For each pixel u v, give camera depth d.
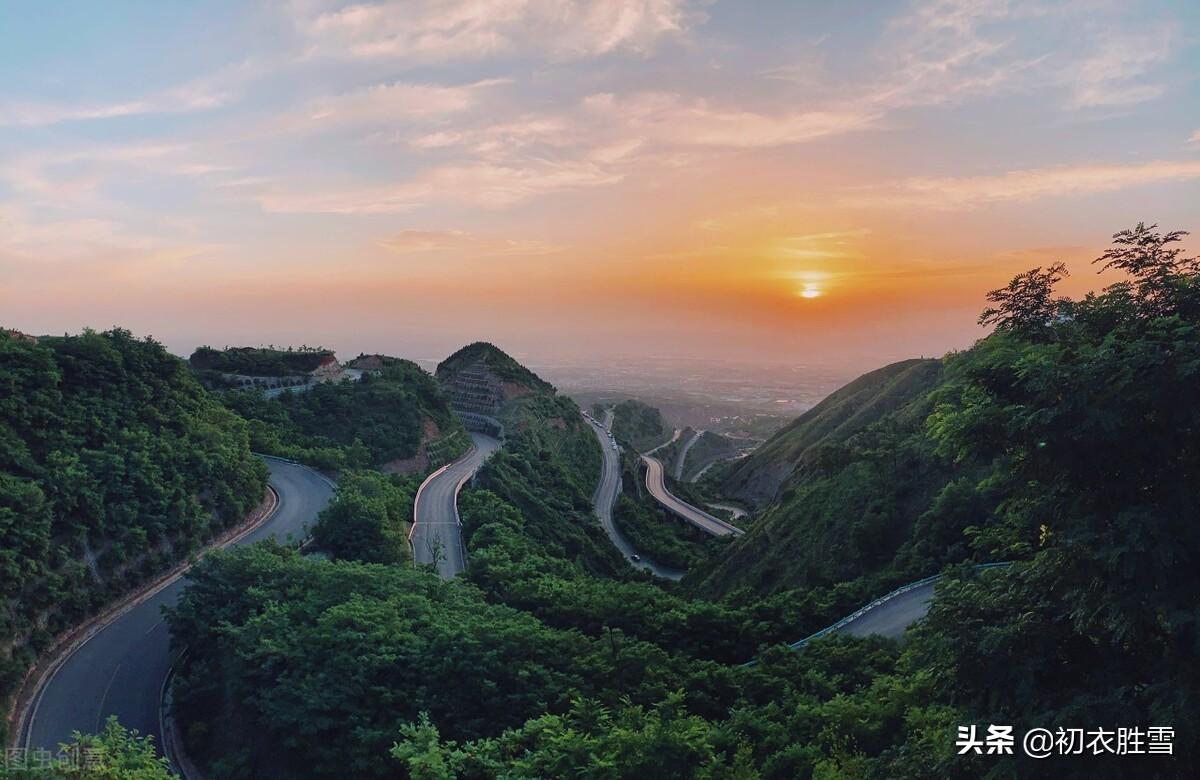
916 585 45.62
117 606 44.72
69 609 41.25
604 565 79.69
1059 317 16.72
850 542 57.75
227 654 35.94
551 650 33.41
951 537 49.22
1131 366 13.47
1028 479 16.72
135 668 39.75
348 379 104.00
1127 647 15.18
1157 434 14.05
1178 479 13.98
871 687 28.00
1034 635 15.32
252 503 61.47
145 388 56.22
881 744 22.59
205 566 41.66
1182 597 13.27
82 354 53.50
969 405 17.58
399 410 96.69
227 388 94.06
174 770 33.31
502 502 76.94
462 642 31.95
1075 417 14.31
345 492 60.66
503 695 30.19
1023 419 14.94
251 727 32.97
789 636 41.69
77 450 46.66
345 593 39.28
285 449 78.75
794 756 22.30
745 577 66.75
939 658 16.48
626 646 35.00
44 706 35.84
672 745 21.66
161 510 49.19
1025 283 16.92
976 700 15.91
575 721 26.17
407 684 30.56
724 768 21.58
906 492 58.97
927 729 19.38
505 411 129.25
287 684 30.36
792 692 29.86
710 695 30.88
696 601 47.25
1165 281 14.71
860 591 47.31
